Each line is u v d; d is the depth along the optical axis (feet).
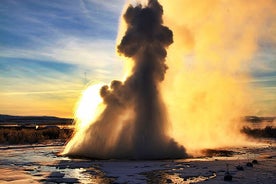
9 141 179.01
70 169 92.79
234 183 72.13
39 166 98.32
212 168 92.53
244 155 128.47
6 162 106.83
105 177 81.20
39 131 211.61
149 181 75.92
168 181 75.41
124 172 87.25
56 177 80.94
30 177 81.25
